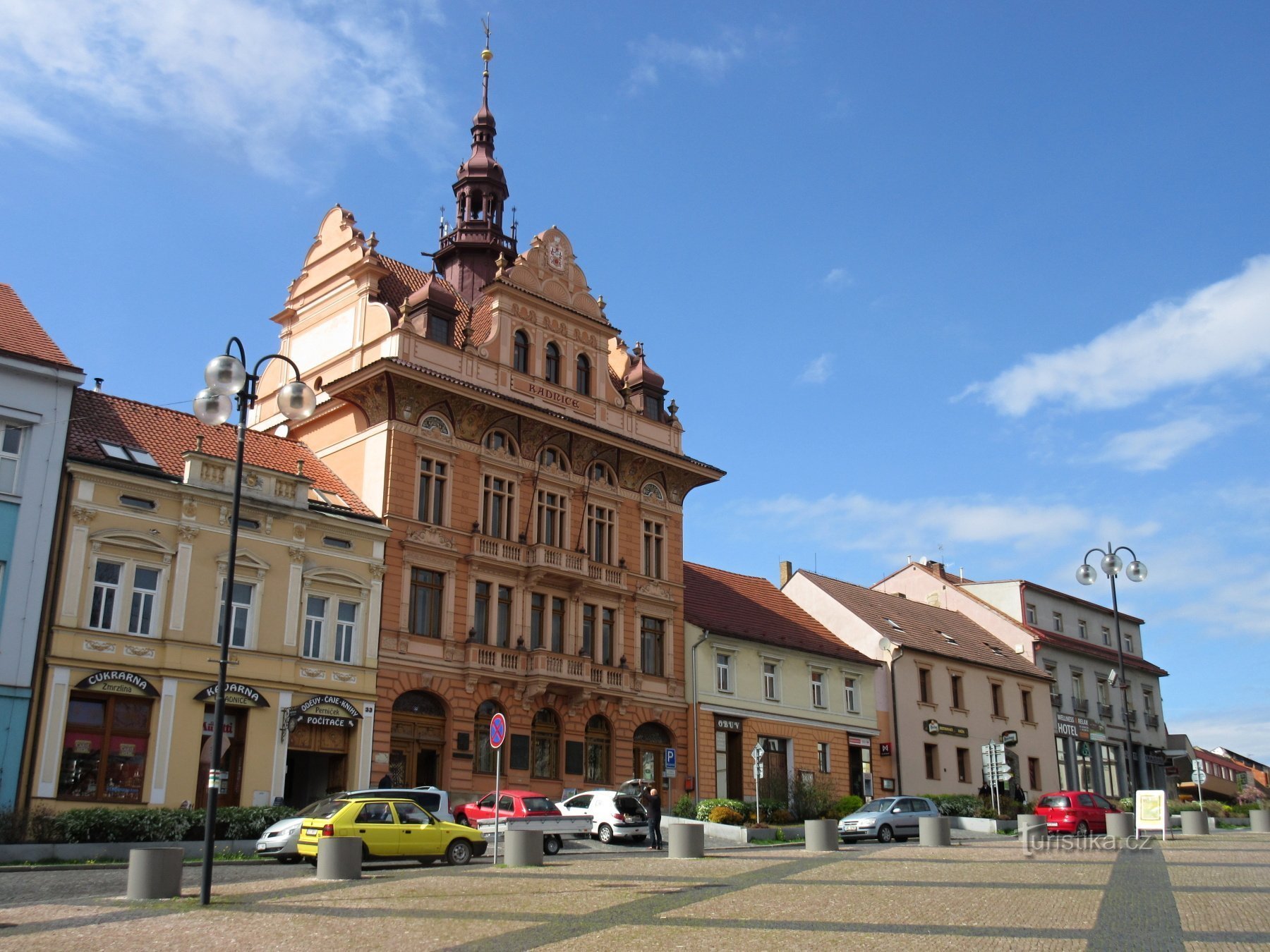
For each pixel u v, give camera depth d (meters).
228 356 21.38
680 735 49.53
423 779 41.06
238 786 35.59
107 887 22.05
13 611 32.19
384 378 41.97
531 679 43.81
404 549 41.56
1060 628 78.88
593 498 48.62
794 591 65.56
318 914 17.88
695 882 22.38
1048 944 15.07
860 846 36.00
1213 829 55.03
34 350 34.06
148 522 35.12
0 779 31.16
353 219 47.56
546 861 28.56
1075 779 73.06
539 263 49.12
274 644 37.25
